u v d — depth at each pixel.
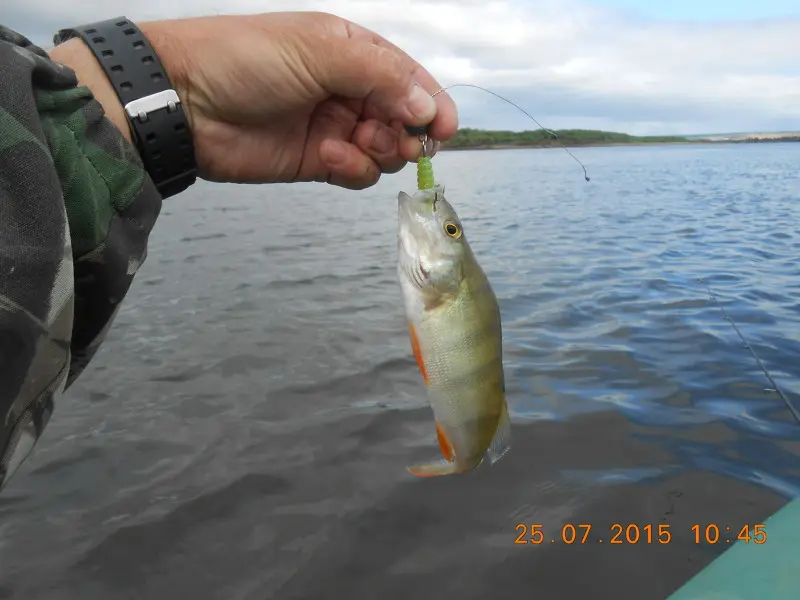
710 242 1.76
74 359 0.22
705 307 1.08
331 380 0.80
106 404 0.75
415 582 0.46
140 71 0.24
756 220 2.17
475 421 0.28
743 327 0.96
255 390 0.77
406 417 0.69
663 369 0.80
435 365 0.28
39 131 0.17
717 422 0.66
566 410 0.69
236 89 0.29
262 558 0.49
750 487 0.55
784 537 0.46
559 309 1.09
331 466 0.60
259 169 0.32
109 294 0.21
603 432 0.64
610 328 0.97
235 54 0.28
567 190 3.45
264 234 2.05
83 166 0.19
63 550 0.50
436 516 0.53
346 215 2.61
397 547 0.49
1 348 0.15
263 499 0.56
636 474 0.57
